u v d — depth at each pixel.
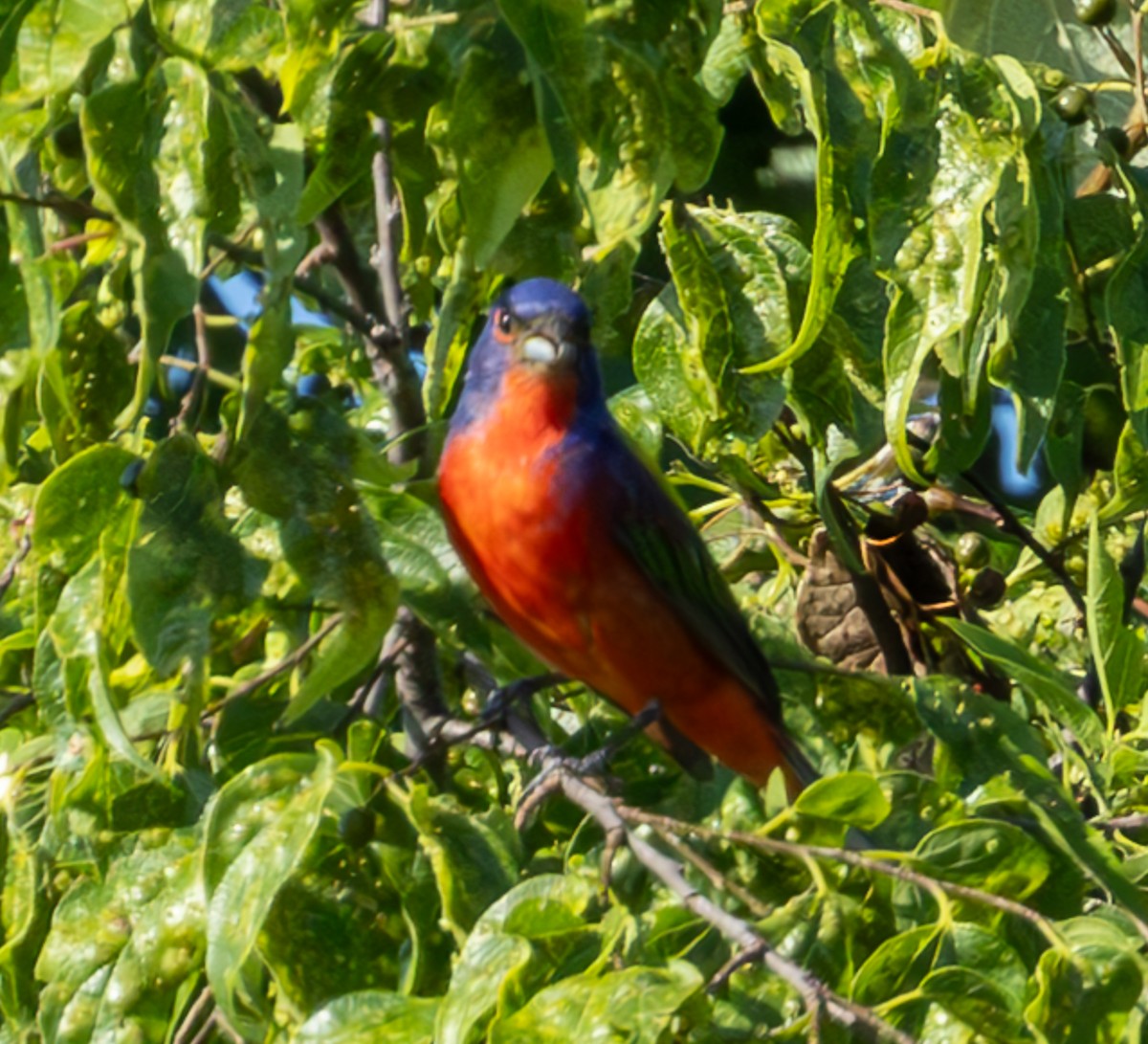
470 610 8.24
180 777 6.99
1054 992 5.98
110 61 6.21
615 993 5.45
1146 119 8.59
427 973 6.62
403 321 8.95
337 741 7.86
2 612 8.57
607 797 6.68
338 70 6.99
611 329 8.79
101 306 7.13
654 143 6.70
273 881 6.09
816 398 8.33
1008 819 7.12
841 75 7.10
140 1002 6.43
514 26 6.42
